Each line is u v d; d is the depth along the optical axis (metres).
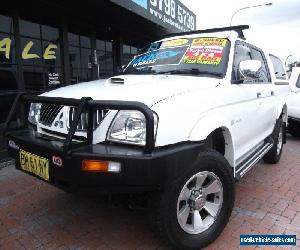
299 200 3.92
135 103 2.26
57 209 3.70
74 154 2.33
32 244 3.00
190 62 3.63
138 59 4.22
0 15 5.74
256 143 4.26
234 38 3.74
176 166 2.39
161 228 2.58
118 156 2.25
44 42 6.76
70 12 7.09
